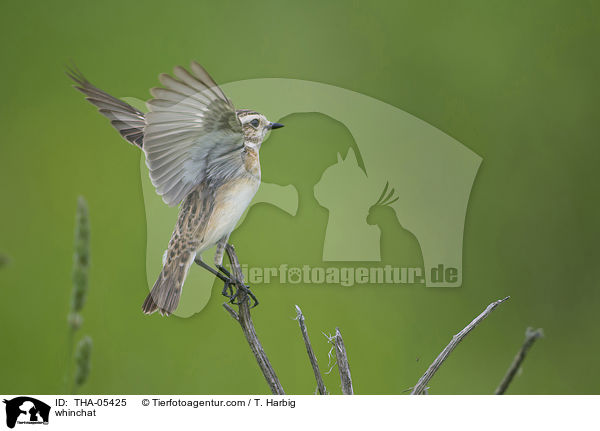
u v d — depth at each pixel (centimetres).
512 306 1235
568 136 1266
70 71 760
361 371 1083
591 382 1198
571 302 1241
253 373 1066
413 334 1127
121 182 1182
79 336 1085
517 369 336
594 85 1268
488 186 1256
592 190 1252
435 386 1157
